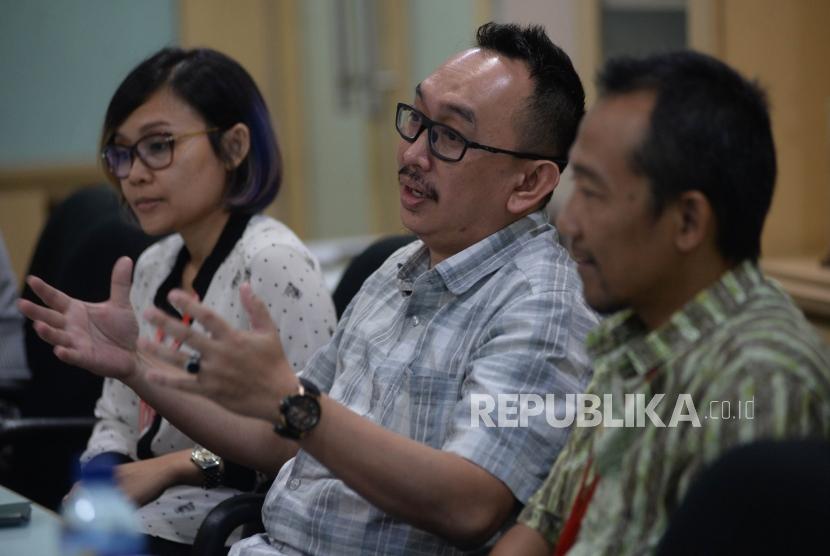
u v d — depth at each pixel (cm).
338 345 403
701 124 256
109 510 333
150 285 474
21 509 330
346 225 1273
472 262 359
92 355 349
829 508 213
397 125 375
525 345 336
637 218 261
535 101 363
